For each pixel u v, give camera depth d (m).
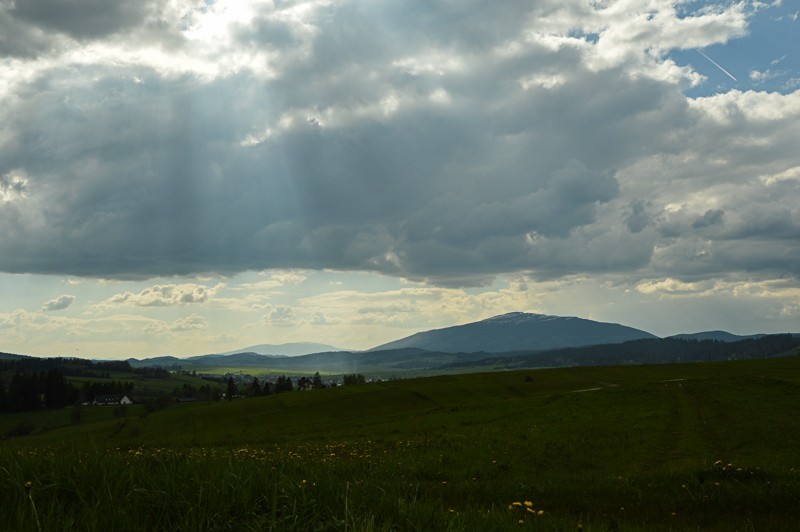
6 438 9.22
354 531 5.79
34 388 163.12
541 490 17.67
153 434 78.56
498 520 7.68
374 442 38.69
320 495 6.95
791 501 14.90
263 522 5.95
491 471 23.55
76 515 5.91
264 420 90.38
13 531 5.22
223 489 6.50
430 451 30.92
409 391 110.94
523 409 61.69
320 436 48.66
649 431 40.50
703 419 46.59
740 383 68.81
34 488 6.36
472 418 57.09
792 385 62.66
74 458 7.59
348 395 109.88
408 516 6.72
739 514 14.19
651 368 151.25
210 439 47.66
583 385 120.06
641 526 12.13
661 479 18.66
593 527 9.43
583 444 34.25
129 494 6.33
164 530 5.65
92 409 162.38
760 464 26.86
